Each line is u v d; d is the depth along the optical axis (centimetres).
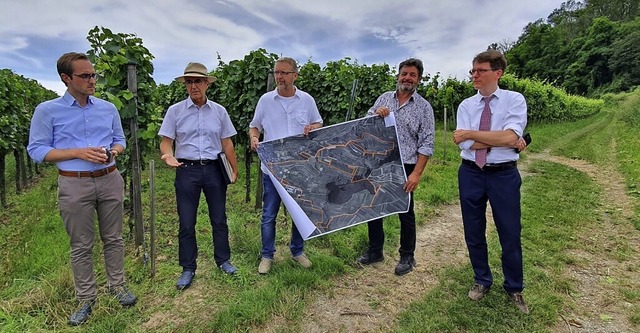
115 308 275
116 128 282
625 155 1009
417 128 317
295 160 327
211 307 282
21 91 815
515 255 273
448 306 283
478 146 262
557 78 6072
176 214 516
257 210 525
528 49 6856
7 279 323
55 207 560
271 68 547
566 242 413
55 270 335
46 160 243
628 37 5225
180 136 309
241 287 311
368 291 313
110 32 379
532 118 2019
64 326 254
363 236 407
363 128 327
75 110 252
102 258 360
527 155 1074
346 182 329
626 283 328
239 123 587
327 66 816
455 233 452
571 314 280
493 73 256
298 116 329
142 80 408
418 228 468
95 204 267
